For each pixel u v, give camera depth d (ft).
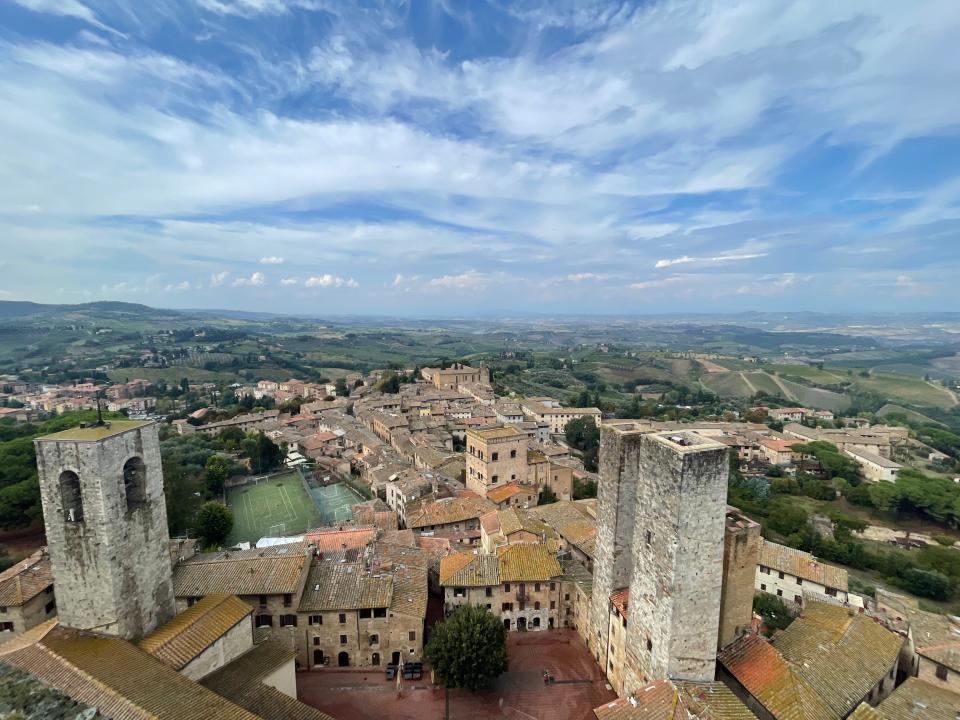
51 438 132.16
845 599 262.67
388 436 562.66
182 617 155.74
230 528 324.19
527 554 236.43
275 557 212.43
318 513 382.42
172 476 337.72
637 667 169.17
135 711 108.88
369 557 232.12
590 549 253.44
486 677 176.45
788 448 582.76
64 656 122.01
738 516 177.27
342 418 654.12
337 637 199.72
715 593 153.07
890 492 446.19
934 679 174.91
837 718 147.54
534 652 210.79
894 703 156.87
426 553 261.03
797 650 177.37
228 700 126.31
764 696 152.05
